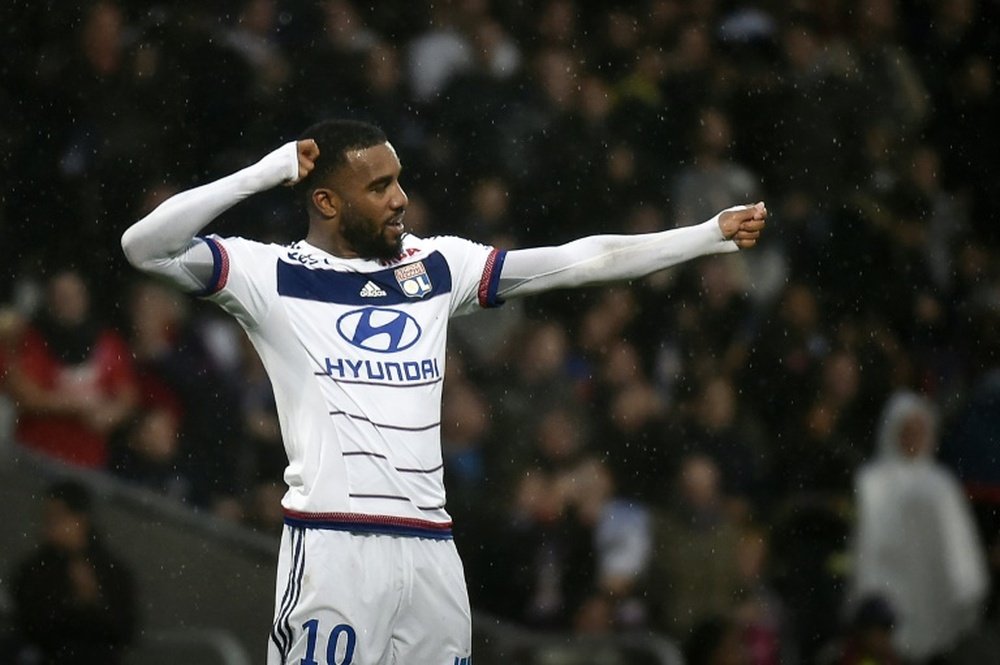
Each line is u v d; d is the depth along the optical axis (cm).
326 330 1354
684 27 3344
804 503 2812
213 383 2638
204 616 2372
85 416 2530
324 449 1338
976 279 3372
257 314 1350
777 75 3359
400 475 1348
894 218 3334
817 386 2994
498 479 2652
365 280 1375
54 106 2881
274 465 2628
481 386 2734
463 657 1395
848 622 2528
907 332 3238
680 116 3234
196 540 2388
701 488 2722
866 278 3225
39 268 2772
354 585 1335
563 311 2898
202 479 2589
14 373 2514
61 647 2323
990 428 2991
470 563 2592
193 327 2662
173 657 2355
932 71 3541
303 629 1337
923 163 3412
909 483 2727
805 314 3056
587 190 3089
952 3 3572
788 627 2683
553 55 3177
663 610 2602
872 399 3030
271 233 2870
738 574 2644
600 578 2598
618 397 2812
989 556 2906
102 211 2836
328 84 3019
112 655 2334
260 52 3003
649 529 2666
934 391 3173
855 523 2761
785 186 3288
